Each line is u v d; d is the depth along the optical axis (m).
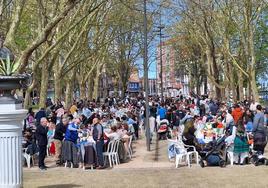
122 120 26.16
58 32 26.30
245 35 36.00
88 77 49.75
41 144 17.22
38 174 16.09
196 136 18.73
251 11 34.78
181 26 50.22
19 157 8.50
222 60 50.50
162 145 26.16
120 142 19.23
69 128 17.84
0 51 10.76
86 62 48.28
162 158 20.31
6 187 8.38
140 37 59.28
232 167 16.70
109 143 18.05
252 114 23.72
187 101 45.19
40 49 28.16
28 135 18.23
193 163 17.92
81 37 33.00
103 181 14.53
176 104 37.28
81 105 35.62
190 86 84.69
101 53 47.47
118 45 60.31
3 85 8.19
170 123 30.89
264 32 56.41
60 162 18.27
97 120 17.67
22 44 32.88
